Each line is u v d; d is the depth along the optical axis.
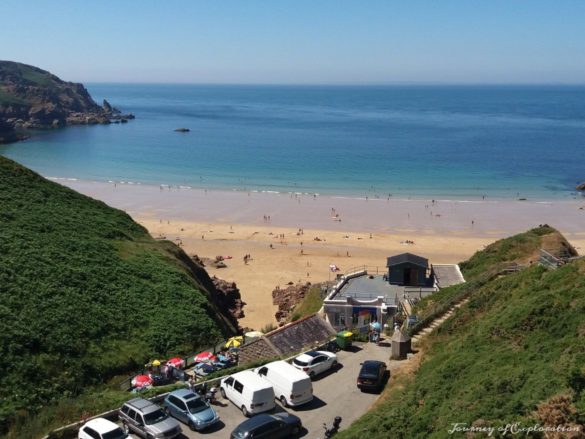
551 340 25.75
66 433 26.70
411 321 38.47
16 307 37.66
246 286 70.62
